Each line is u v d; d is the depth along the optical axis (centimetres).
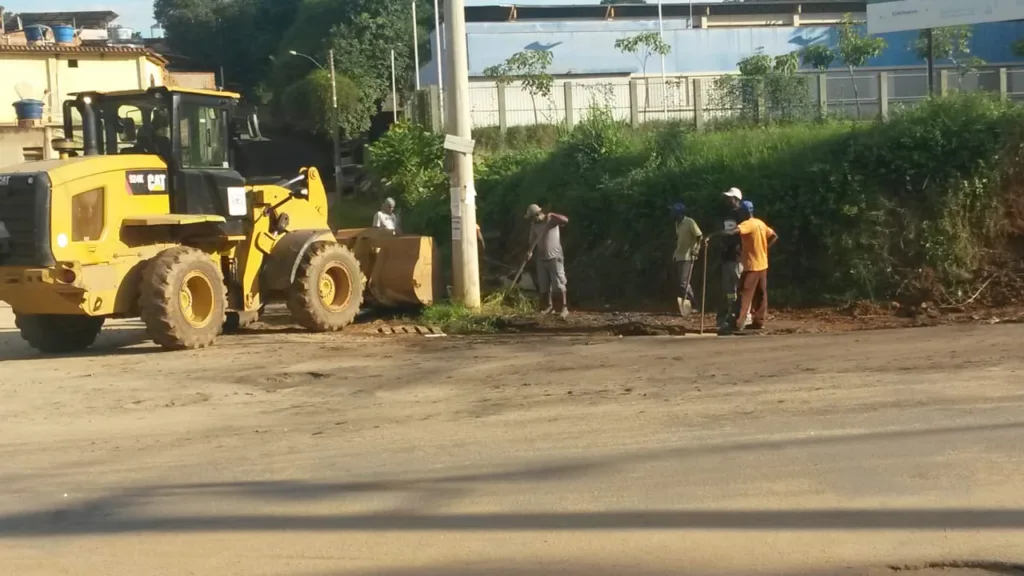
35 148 3366
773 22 5472
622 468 713
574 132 2258
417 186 2488
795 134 1961
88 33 6606
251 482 730
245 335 1542
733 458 721
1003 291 1594
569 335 1470
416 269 1652
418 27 5756
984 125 1734
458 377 1127
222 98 1511
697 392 960
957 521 579
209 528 627
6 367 1305
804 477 669
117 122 1475
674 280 1811
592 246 1986
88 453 846
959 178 1683
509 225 2206
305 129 4741
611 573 524
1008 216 1684
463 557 556
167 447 855
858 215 1700
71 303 1321
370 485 705
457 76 1659
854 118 2253
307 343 1441
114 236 1365
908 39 3866
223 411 1005
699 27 4931
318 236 1571
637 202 1905
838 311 1622
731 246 1464
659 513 614
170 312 1341
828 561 530
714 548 553
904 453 710
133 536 618
